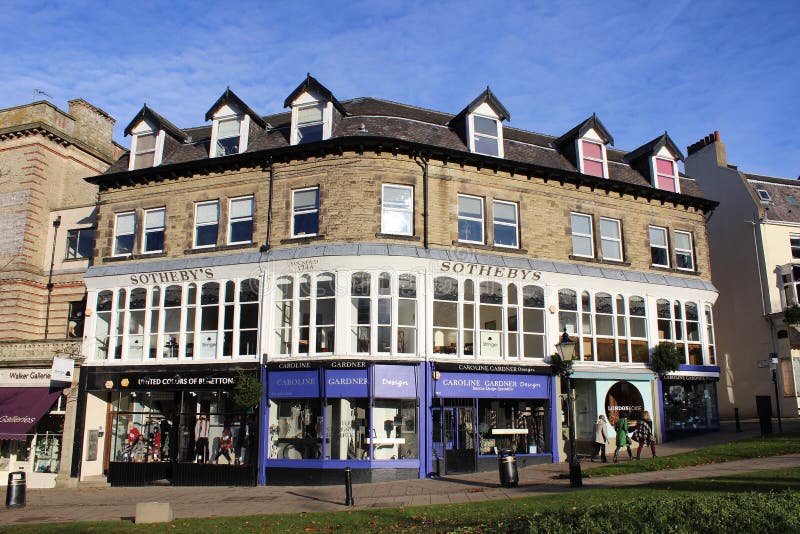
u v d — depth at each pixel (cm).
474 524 1114
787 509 970
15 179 2716
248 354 2105
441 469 2008
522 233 2291
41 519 1507
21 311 2581
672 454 2002
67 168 2873
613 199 2506
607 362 2347
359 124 2214
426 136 2244
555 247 2344
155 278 2258
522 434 2177
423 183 2156
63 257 2695
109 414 2306
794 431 2186
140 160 2419
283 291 2112
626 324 2417
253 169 2231
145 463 2150
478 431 2105
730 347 3086
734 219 3142
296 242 2109
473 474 2000
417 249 2084
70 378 2252
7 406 2306
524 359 2191
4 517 1552
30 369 2355
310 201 2153
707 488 1318
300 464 1956
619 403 2373
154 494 1912
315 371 1984
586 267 2377
